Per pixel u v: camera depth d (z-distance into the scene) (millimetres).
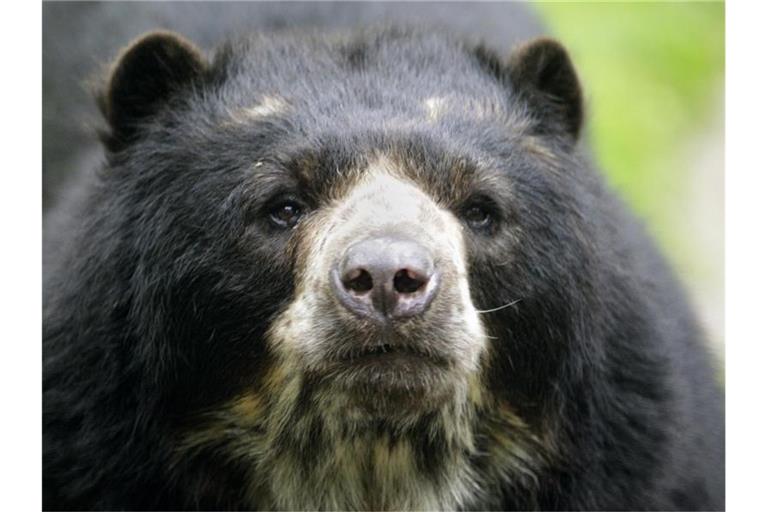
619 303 10484
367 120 9547
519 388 10070
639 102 18062
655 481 10641
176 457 10102
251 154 9602
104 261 9961
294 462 9914
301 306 9141
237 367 9719
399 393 8820
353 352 8719
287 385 9508
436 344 8641
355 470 9945
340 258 8617
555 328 10023
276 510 10133
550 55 10633
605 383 10352
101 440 10078
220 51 10586
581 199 10320
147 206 9883
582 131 11047
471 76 10391
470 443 10039
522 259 9766
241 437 9961
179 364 9852
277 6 13938
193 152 9828
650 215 14039
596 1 18656
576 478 10414
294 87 10008
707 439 11734
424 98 9953
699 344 12383
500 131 9898
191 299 9695
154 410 9984
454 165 9422
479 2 15023
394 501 10078
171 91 10297
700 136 18156
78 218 10477
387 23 11820
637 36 18453
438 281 8594
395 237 8477
